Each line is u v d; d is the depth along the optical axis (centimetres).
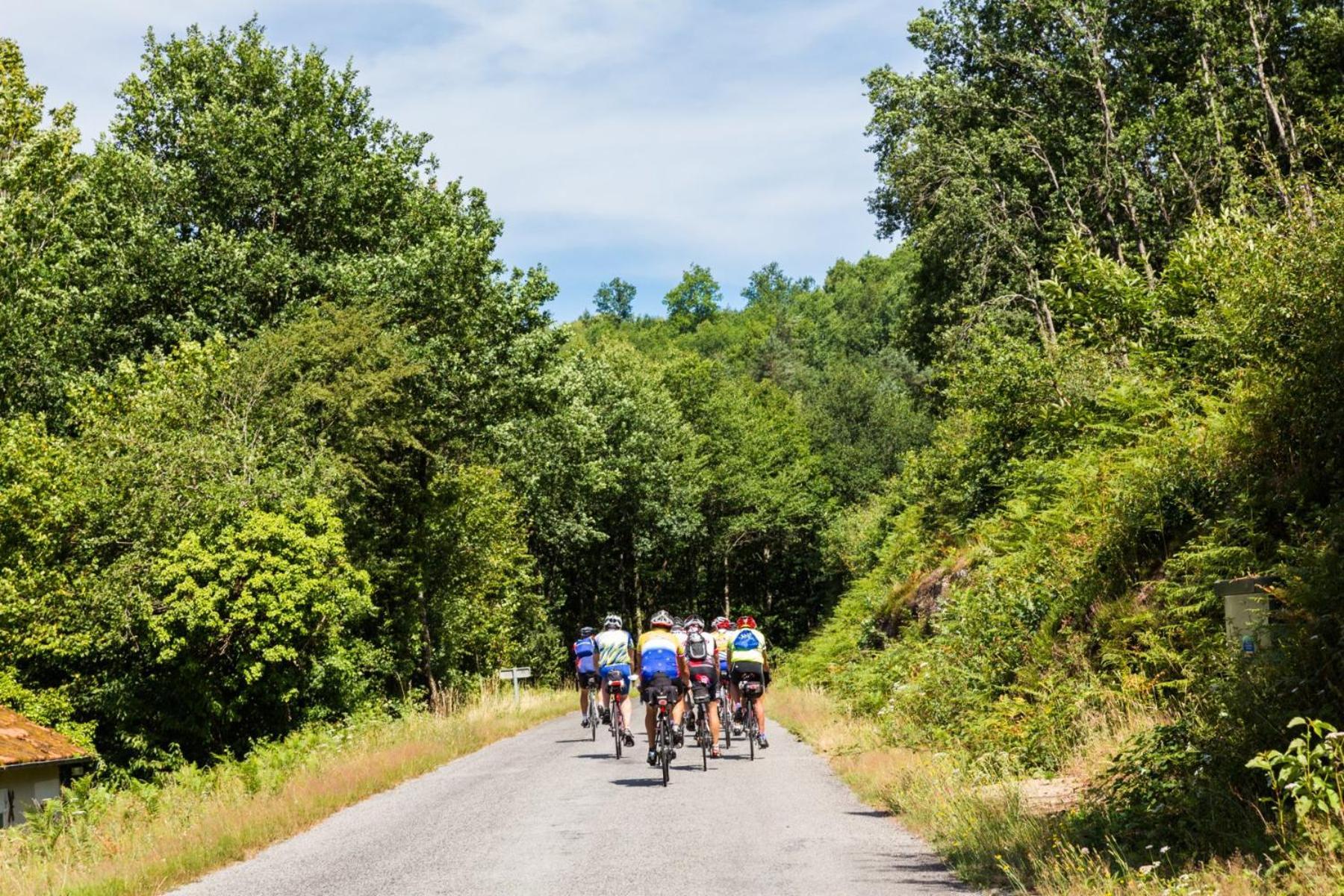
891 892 715
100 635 2448
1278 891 545
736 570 7562
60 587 2500
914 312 3844
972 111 3703
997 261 3466
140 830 1161
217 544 2419
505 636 4469
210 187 3291
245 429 2659
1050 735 1236
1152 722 1120
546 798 1241
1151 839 717
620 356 6544
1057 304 2284
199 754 2589
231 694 2617
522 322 3362
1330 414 1212
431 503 3353
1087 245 2784
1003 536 2033
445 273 3028
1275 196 2133
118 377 2831
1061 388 2136
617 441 5622
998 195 3528
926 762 1280
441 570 3522
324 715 2780
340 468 2709
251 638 2466
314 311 2923
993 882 720
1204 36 3338
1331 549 920
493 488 3850
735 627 1992
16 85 3155
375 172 3400
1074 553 1606
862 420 7975
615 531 6175
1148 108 3547
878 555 4034
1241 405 1373
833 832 970
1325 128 2269
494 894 749
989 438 2406
